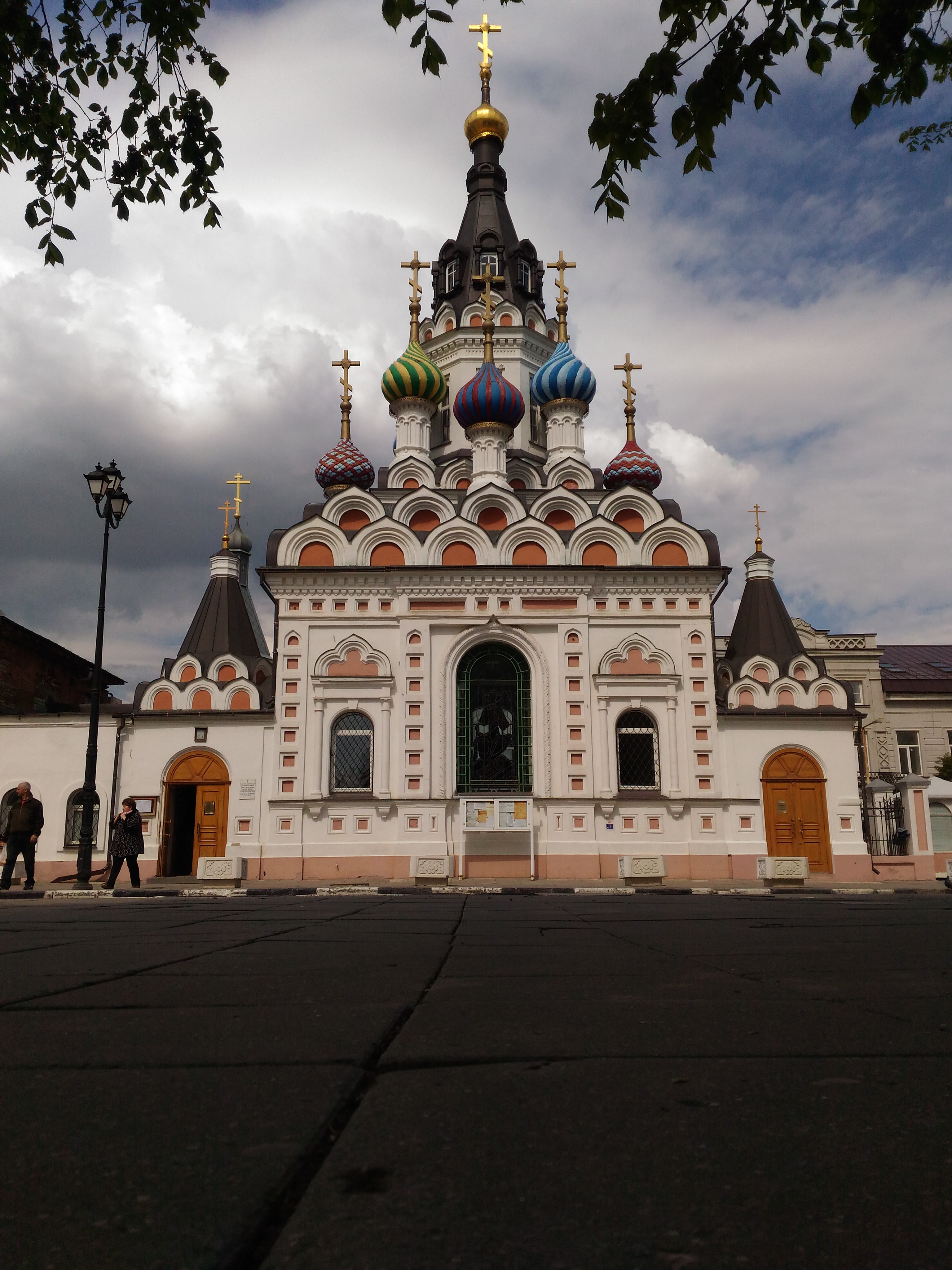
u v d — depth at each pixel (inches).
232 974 235.1
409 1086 117.5
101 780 1178.0
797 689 1212.5
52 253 372.2
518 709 1189.1
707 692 1182.3
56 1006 181.2
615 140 295.3
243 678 1212.5
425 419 1551.4
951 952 297.3
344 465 1507.1
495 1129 98.5
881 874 1147.9
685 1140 94.7
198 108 351.6
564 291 1652.3
